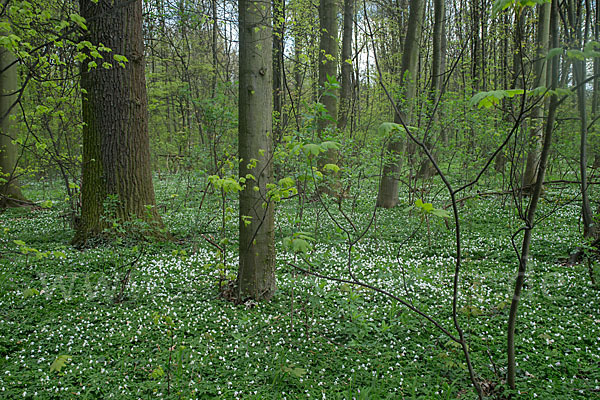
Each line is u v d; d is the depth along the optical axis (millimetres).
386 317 4766
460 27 12500
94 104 7574
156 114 23344
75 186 7770
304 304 5184
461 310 4871
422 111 9062
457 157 10117
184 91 8422
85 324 4613
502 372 3562
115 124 7648
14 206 12086
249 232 5121
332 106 12133
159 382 3473
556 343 4062
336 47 12461
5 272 6094
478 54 13875
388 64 18312
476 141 10359
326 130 7867
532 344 4062
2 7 3539
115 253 7051
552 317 4703
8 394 3281
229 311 4973
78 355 3957
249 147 4902
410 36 10930
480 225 9344
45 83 5359
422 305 5070
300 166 5516
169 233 8430
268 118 4961
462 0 13789
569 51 1980
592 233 6348
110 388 3422
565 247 7074
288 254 7469
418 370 3674
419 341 4211
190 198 10539
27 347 4090
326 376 3648
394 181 11984
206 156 8398
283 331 4484
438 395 3305
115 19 7371
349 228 9305
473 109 9430
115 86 7551
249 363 3816
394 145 11414
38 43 5516
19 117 7996
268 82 4906
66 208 10211
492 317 4707
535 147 9359
